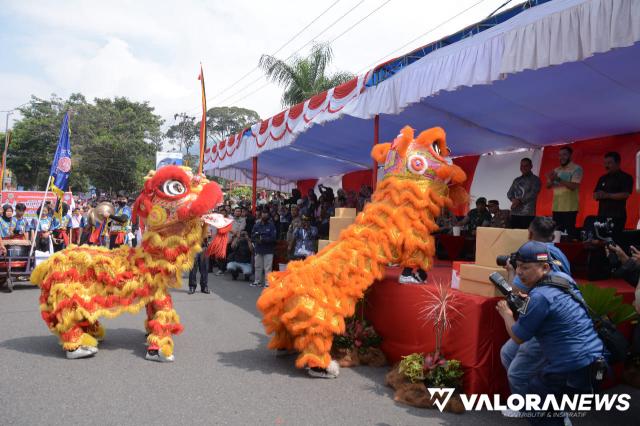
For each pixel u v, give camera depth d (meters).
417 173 5.21
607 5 4.05
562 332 3.02
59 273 5.06
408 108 7.73
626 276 4.14
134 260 5.21
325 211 13.09
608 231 5.57
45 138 49.59
